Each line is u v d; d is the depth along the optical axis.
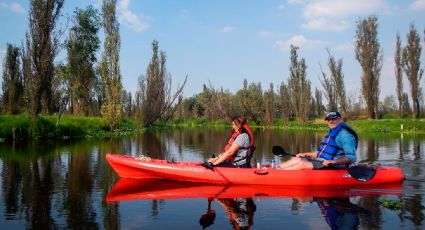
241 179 7.89
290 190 7.35
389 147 17.44
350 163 7.81
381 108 63.34
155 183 8.12
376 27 46.91
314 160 8.08
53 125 23.69
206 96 72.81
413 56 45.50
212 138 25.50
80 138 23.81
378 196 6.79
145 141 21.89
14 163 11.30
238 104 65.44
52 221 5.27
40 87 23.19
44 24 23.92
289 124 54.59
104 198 6.70
